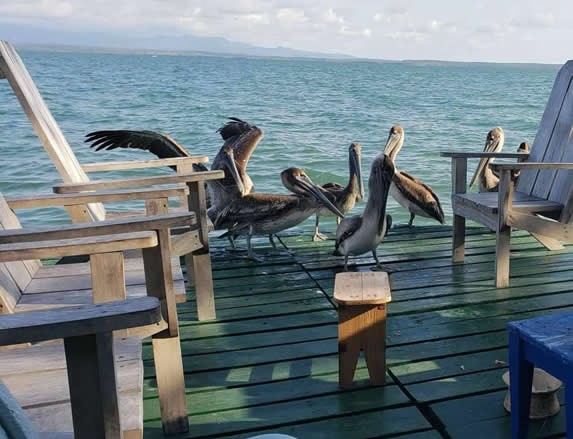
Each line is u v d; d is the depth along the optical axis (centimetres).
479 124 2392
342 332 321
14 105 2661
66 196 334
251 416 305
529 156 527
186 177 385
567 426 225
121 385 223
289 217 536
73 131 2042
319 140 1798
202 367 354
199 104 3206
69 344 171
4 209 330
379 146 1708
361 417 302
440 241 601
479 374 338
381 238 474
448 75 11700
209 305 420
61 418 201
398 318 414
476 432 288
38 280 329
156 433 292
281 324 411
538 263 525
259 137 588
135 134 537
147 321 172
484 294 454
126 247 236
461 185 522
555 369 231
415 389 324
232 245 586
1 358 245
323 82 6638
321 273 517
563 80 509
